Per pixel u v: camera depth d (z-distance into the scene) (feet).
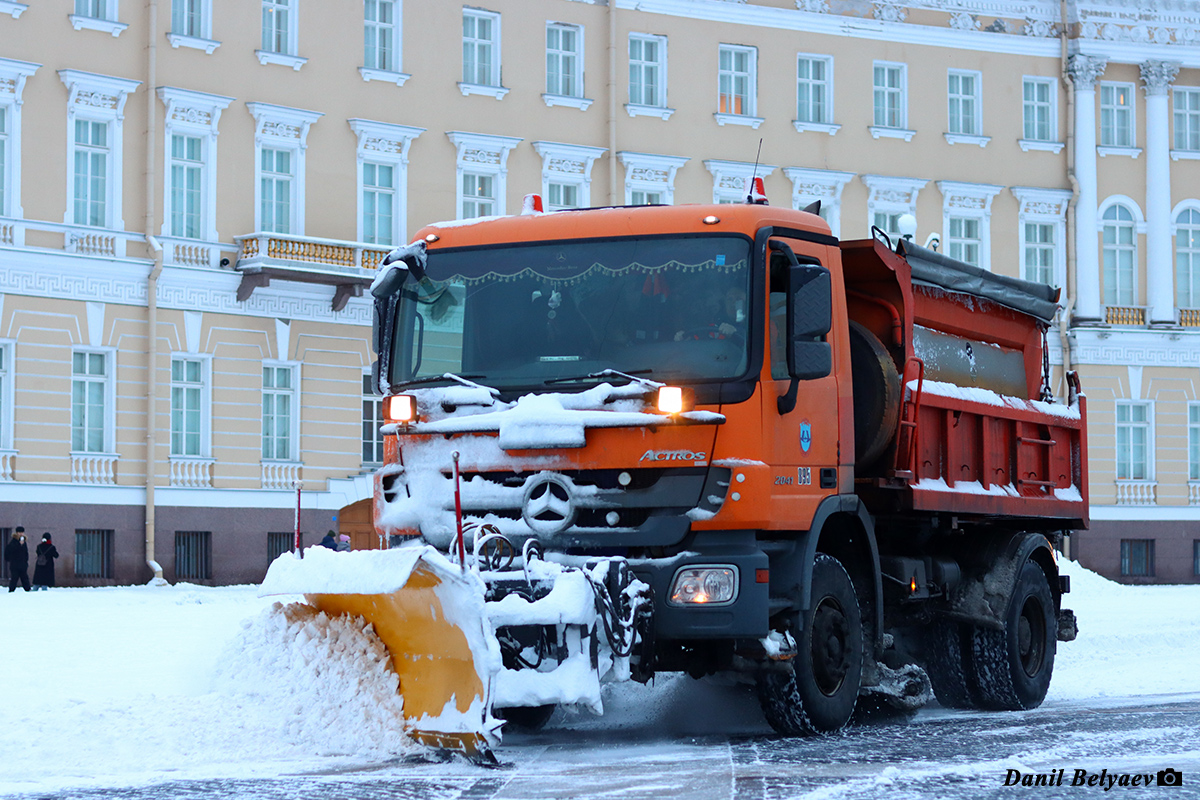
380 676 31.01
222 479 114.42
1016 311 47.21
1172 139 151.23
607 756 30.68
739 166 137.28
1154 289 149.48
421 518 33.19
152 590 104.06
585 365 33.01
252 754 29.66
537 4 130.00
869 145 142.82
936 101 145.48
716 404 31.94
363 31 122.62
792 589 33.04
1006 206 147.13
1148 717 38.04
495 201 127.95
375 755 29.66
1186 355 148.97
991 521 45.09
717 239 33.27
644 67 135.33
